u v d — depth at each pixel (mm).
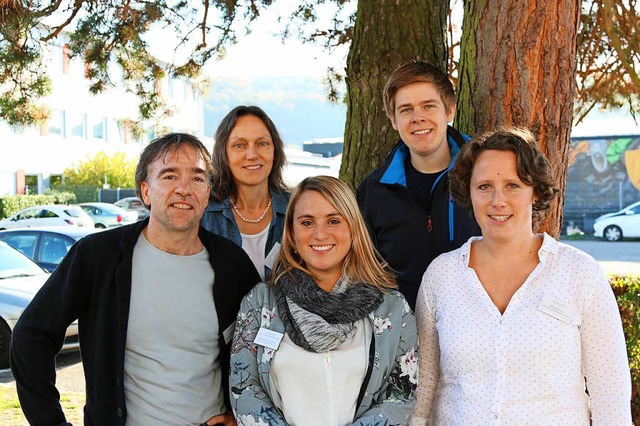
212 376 2719
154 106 8570
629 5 4512
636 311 4660
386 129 4574
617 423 2297
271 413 2453
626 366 2326
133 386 2609
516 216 2387
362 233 2666
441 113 3191
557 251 2404
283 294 2602
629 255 19500
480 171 2424
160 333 2629
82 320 2674
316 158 21609
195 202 2654
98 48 7758
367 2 4609
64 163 29828
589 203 25547
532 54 3463
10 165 27062
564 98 3521
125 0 7324
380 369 2510
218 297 2727
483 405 2332
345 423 2469
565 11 3469
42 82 7523
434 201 3158
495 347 2336
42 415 2588
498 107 3531
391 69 4547
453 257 2553
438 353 2627
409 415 2500
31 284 7391
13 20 6293
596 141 25297
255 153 3416
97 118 31891
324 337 2473
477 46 3637
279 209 3543
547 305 2314
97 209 24062
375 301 2586
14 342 2600
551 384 2283
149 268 2674
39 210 21469
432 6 4578
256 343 2547
